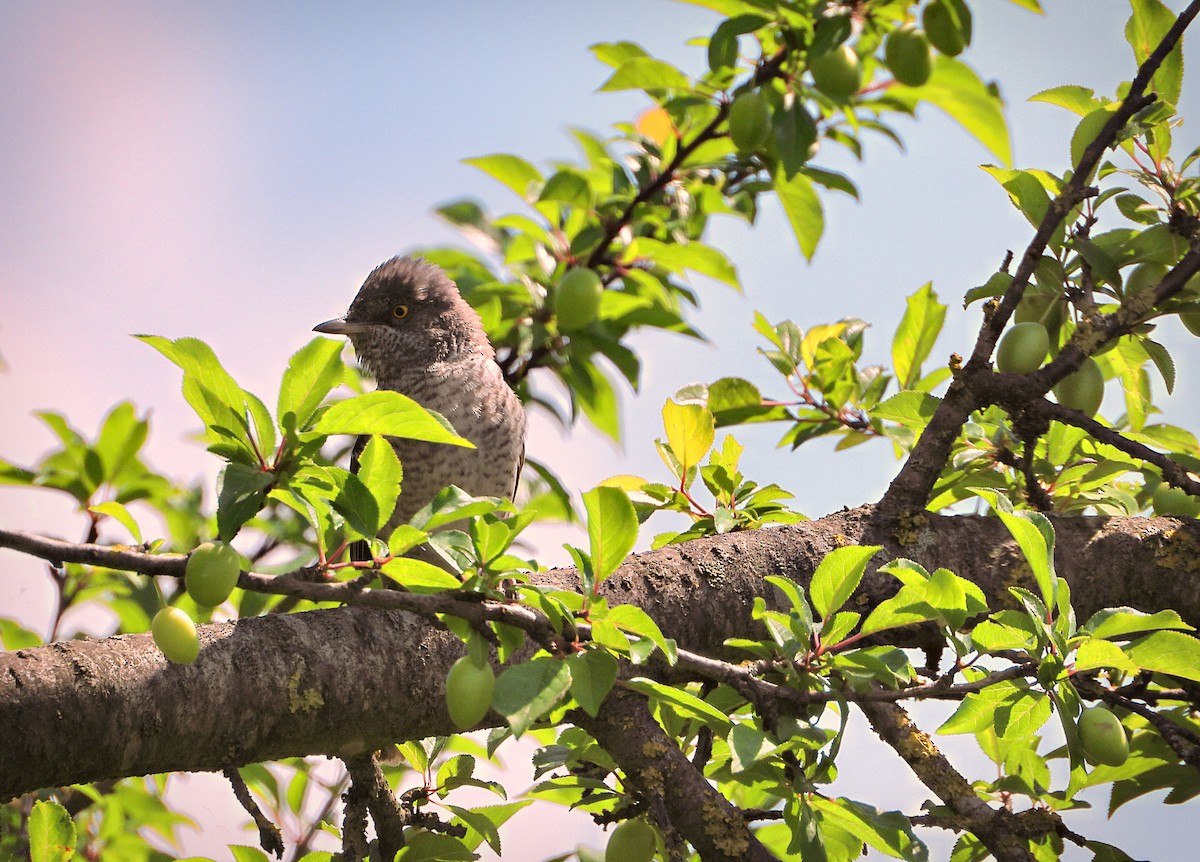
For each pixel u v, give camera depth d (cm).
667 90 794
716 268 888
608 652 483
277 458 486
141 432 936
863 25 637
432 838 657
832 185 815
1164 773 690
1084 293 693
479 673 463
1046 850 670
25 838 845
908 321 906
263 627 593
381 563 476
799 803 573
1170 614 530
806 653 551
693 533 775
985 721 573
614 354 955
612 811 637
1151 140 710
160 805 928
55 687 532
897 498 727
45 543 430
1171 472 644
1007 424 777
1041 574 546
